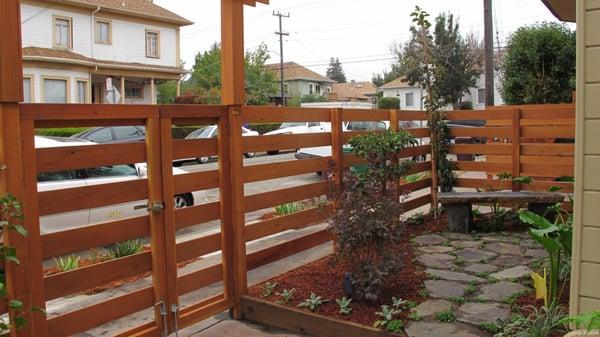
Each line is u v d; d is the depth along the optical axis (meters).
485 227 6.64
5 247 2.53
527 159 7.59
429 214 7.50
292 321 3.88
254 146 4.36
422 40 7.88
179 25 28.42
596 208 2.82
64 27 23.56
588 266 2.86
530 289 4.18
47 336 2.89
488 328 3.45
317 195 5.21
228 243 4.12
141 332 3.42
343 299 3.91
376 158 5.72
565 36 12.30
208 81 39.97
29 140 2.79
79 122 3.05
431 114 7.73
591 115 2.81
